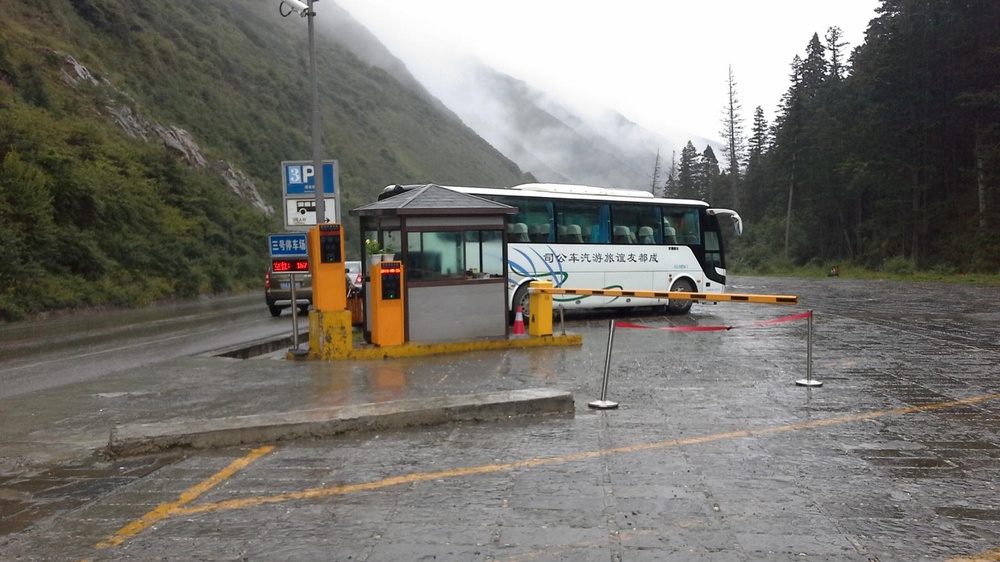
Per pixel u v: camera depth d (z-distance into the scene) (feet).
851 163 187.73
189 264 123.44
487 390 29.76
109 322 73.41
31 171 95.40
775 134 265.34
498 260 43.65
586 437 22.36
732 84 292.81
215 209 154.10
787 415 25.40
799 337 49.14
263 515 15.98
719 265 71.20
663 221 67.51
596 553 13.70
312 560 13.55
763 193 285.64
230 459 20.48
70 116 132.05
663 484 17.81
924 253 174.50
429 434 22.84
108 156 129.49
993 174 151.53
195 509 16.44
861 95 201.05
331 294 39.14
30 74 130.21
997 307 74.84
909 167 169.99
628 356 39.86
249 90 249.75
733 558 13.46
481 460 19.97
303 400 27.96
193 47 231.09
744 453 20.56
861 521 15.34
